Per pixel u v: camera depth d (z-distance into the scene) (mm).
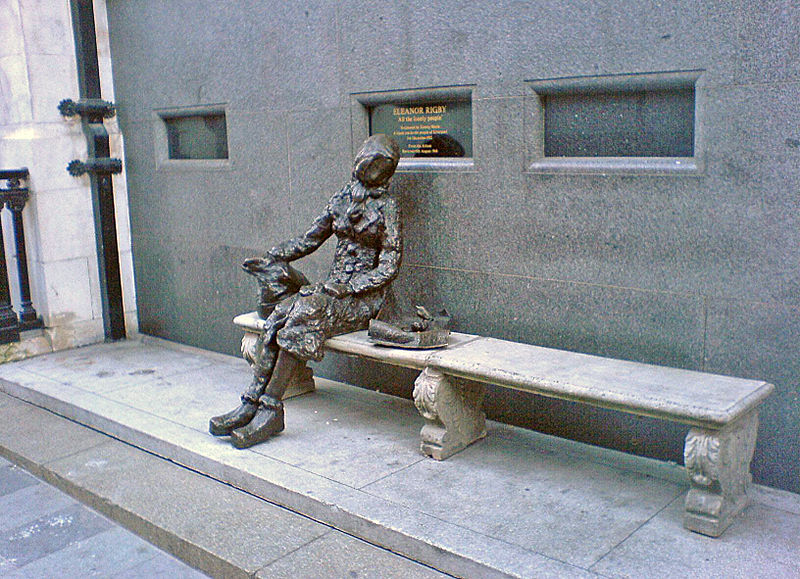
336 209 4520
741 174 3451
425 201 4582
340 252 4547
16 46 5945
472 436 4082
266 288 4637
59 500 4066
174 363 5832
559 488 3551
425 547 3090
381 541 3246
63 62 6148
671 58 3572
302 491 3551
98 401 4969
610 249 3900
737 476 3209
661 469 3760
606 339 3977
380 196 4379
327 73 4918
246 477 3791
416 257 4684
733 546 3010
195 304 6184
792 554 2949
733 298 3545
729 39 3402
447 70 4355
